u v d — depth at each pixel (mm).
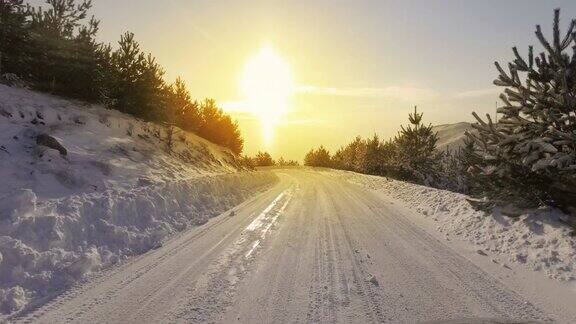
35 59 15188
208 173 18688
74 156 11695
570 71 8969
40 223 7309
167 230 9977
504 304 5773
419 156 30828
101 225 8406
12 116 12039
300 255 8172
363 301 5754
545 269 7387
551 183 9484
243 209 14273
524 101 9727
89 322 4828
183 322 4914
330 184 28031
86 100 16656
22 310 5164
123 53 18141
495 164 10391
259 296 5848
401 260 8008
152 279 6445
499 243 9102
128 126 16625
